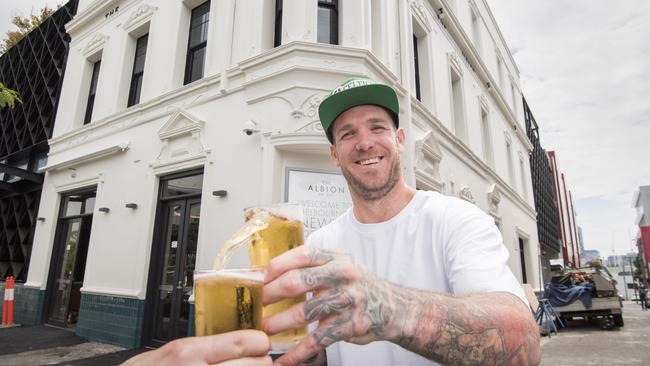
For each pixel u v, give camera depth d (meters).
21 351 5.45
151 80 7.00
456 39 9.72
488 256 0.98
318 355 1.21
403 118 5.93
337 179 4.73
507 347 0.71
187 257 5.54
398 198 1.44
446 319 0.67
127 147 6.80
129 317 5.73
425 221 1.29
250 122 4.88
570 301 9.27
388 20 6.16
